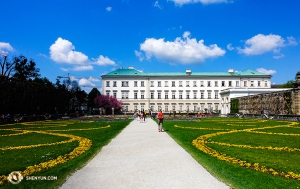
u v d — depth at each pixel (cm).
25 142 1894
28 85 5547
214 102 11012
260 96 6347
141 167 1122
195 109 11050
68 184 892
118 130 2906
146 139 2064
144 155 1387
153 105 11088
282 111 5178
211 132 2572
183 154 1405
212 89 11050
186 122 4397
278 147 1602
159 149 1570
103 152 1481
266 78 11025
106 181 923
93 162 1220
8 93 4856
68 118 6059
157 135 2364
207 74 11262
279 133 2397
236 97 8438
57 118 5984
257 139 1988
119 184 889
